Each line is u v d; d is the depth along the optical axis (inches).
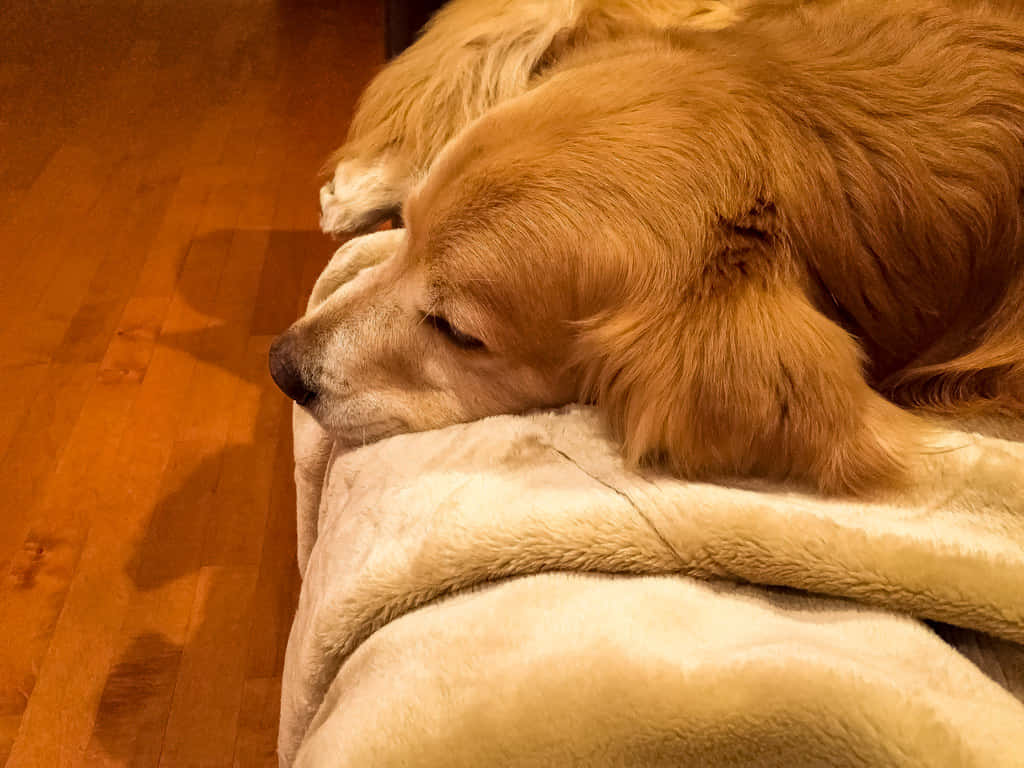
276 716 55.2
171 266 87.0
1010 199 31.2
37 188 95.7
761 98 32.0
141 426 71.3
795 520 26.2
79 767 52.1
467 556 26.7
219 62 122.2
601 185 31.1
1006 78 31.9
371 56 125.8
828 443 28.8
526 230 31.6
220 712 55.1
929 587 25.2
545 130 32.3
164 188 97.3
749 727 21.3
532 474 29.7
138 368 76.0
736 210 30.6
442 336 35.6
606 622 23.8
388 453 34.6
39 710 54.3
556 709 21.8
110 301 82.4
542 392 34.9
